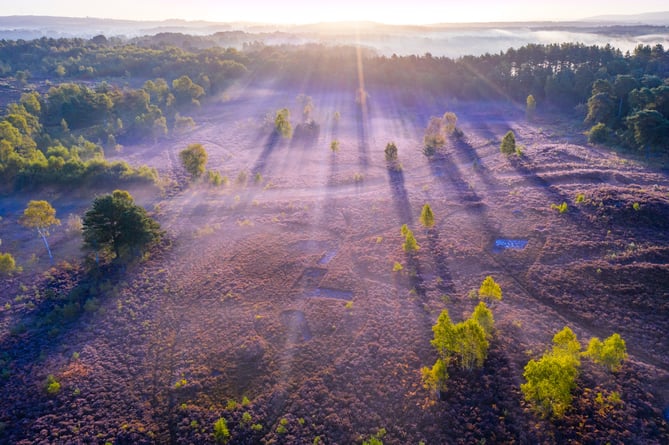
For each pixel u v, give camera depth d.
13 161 86.19
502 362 36.56
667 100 95.06
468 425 31.28
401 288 49.34
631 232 53.59
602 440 29.02
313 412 33.81
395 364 37.75
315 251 59.34
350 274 52.91
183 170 96.62
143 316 47.03
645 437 29.28
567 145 92.62
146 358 40.94
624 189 63.16
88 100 131.62
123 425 33.75
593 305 42.94
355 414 33.31
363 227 64.94
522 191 70.88
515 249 54.62
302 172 92.31
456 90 161.75
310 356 39.75
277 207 74.12
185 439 32.41
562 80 142.00
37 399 36.47
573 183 71.31
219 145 116.25
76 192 82.38
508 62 169.50
